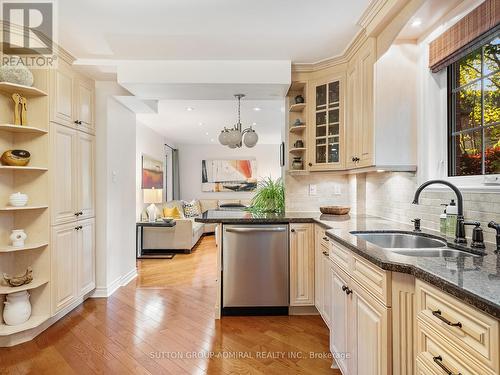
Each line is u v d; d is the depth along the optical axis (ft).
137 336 7.73
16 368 6.34
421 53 6.88
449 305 2.99
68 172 8.81
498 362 2.38
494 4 4.90
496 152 5.34
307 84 9.77
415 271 3.57
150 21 6.99
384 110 7.05
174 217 19.36
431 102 6.77
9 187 7.84
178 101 13.57
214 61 9.13
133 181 12.97
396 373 3.91
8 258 7.85
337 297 6.04
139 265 14.98
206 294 10.85
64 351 7.00
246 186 26.99
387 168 7.11
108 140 10.60
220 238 8.98
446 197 6.16
